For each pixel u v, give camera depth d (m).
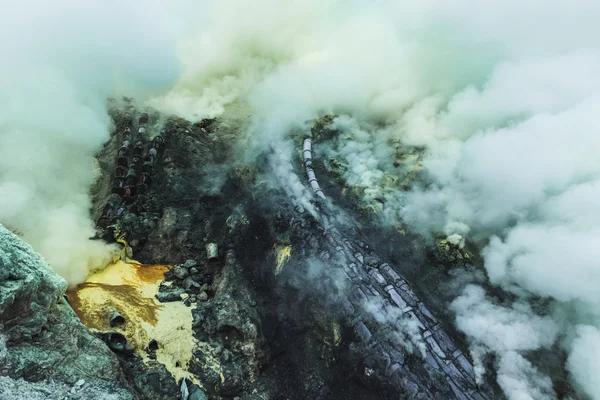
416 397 10.45
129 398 8.60
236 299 12.20
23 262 8.62
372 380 10.95
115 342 10.13
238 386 10.36
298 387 10.77
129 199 15.64
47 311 8.79
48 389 7.72
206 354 10.83
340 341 11.73
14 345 7.82
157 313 11.67
